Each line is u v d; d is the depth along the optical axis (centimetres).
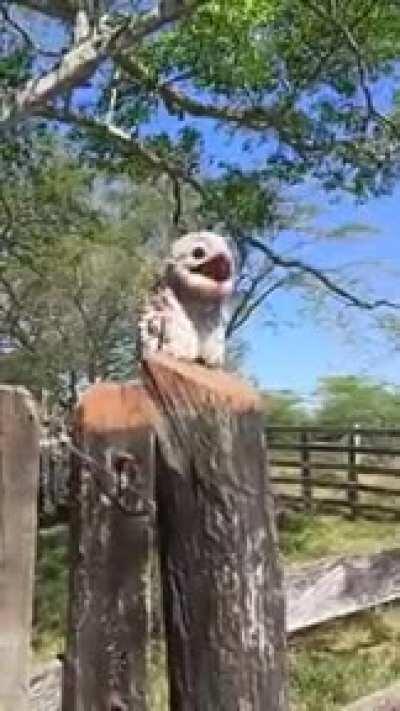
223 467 237
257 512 241
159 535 240
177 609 237
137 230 2170
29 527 190
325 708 459
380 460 1552
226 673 233
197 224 1199
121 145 950
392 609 567
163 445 237
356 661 513
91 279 2077
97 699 223
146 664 228
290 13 892
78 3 708
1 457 189
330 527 1147
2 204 1134
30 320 2089
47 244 1292
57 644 682
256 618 237
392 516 1187
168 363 243
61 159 1178
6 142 970
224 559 235
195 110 934
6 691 185
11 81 829
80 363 2152
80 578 226
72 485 233
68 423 240
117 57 805
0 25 861
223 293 254
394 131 934
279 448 1396
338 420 2616
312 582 398
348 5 874
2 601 186
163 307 254
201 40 853
